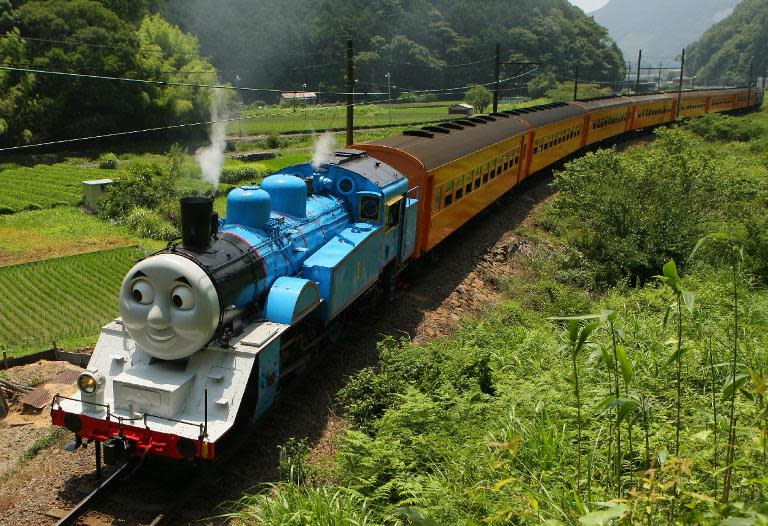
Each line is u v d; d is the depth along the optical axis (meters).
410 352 10.57
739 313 12.38
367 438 8.16
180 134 53.31
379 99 85.25
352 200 12.83
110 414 7.91
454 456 7.46
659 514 5.30
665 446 6.38
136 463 8.53
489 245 19.88
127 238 21.94
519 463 7.02
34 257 19.53
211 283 8.32
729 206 20.47
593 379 9.27
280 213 11.01
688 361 9.43
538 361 10.41
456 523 6.13
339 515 6.49
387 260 13.52
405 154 14.97
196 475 8.33
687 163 21.73
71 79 46.50
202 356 8.55
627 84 120.94
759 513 4.10
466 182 18.58
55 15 46.97
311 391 10.66
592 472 6.62
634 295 14.81
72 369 11.16
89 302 15.36
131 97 49.19
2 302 15.20
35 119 45.72
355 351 12.23
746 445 5.95
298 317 9.54
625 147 40.12
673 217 18.05
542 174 30.45
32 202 28.12
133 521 7.43
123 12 57.31
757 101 70.25
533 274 18.06
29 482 8.09
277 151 45.84
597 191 19.55
